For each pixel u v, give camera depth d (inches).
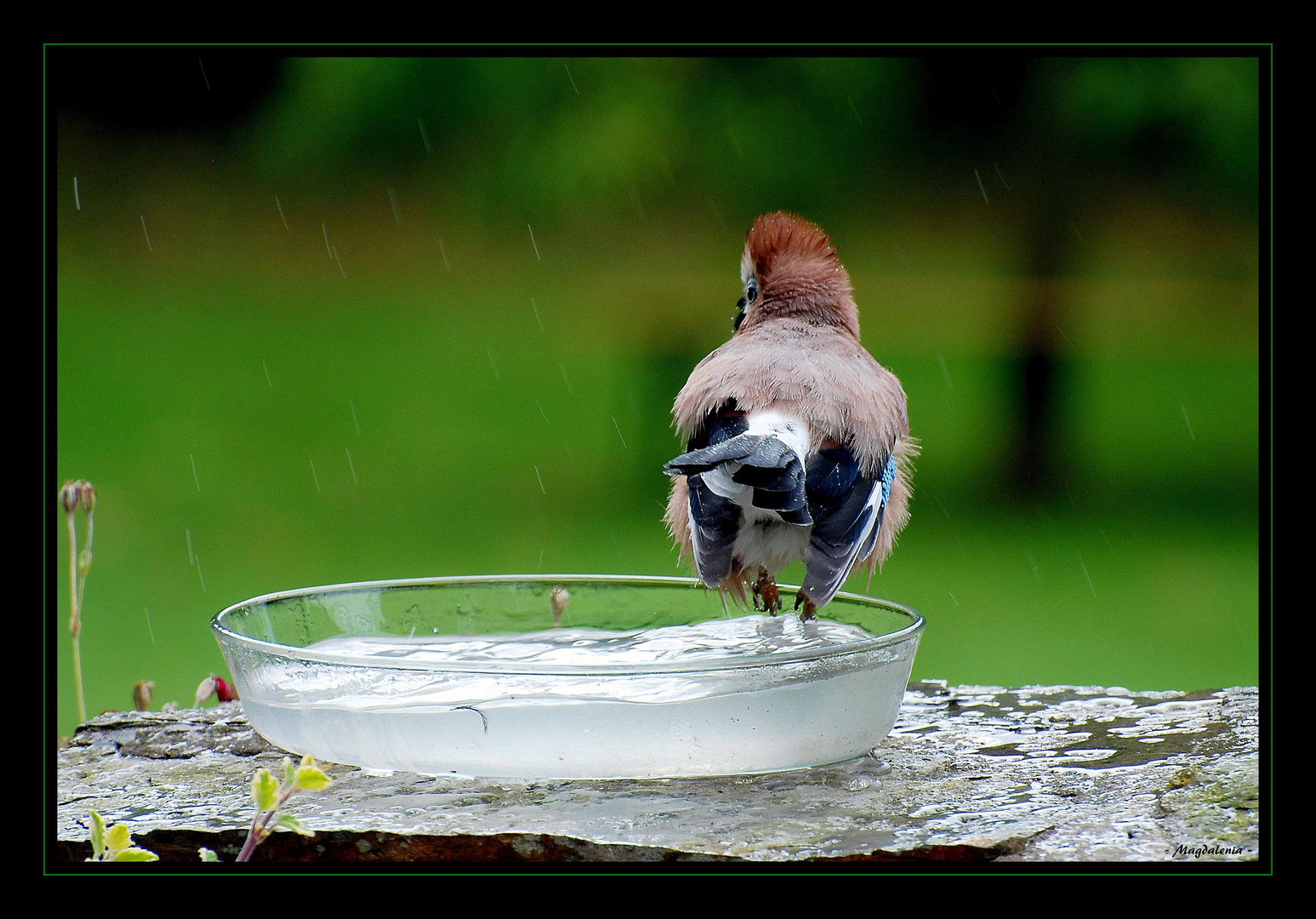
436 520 552.7
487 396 713.6
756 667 135.6
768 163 633.0
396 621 179.9
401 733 135.7
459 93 648.4
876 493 190.9
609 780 147.6
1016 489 634.8
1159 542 551.5
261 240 866.1
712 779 147.6
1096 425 690.2
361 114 661.3
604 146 617.9
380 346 778.2
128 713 182.7
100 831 119.1
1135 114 594.9
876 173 650.8
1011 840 125.0
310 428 666.2
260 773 115.5
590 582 187.0
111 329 801.6
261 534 530.3
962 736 165.9
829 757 141.1
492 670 134.1
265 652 142.6
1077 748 158.1
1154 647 416.5
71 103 888.3
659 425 695.1
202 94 858.8
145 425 665.6
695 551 181.5
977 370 705.0
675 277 753.6
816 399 191.5
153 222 879.1
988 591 485.1
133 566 488.4
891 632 160.2
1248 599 469.1
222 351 775.1
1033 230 656.4
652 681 133.8
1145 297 706.8
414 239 826.8
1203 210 654.5
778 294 216.2
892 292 706.8
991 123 637.3
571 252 776.9
